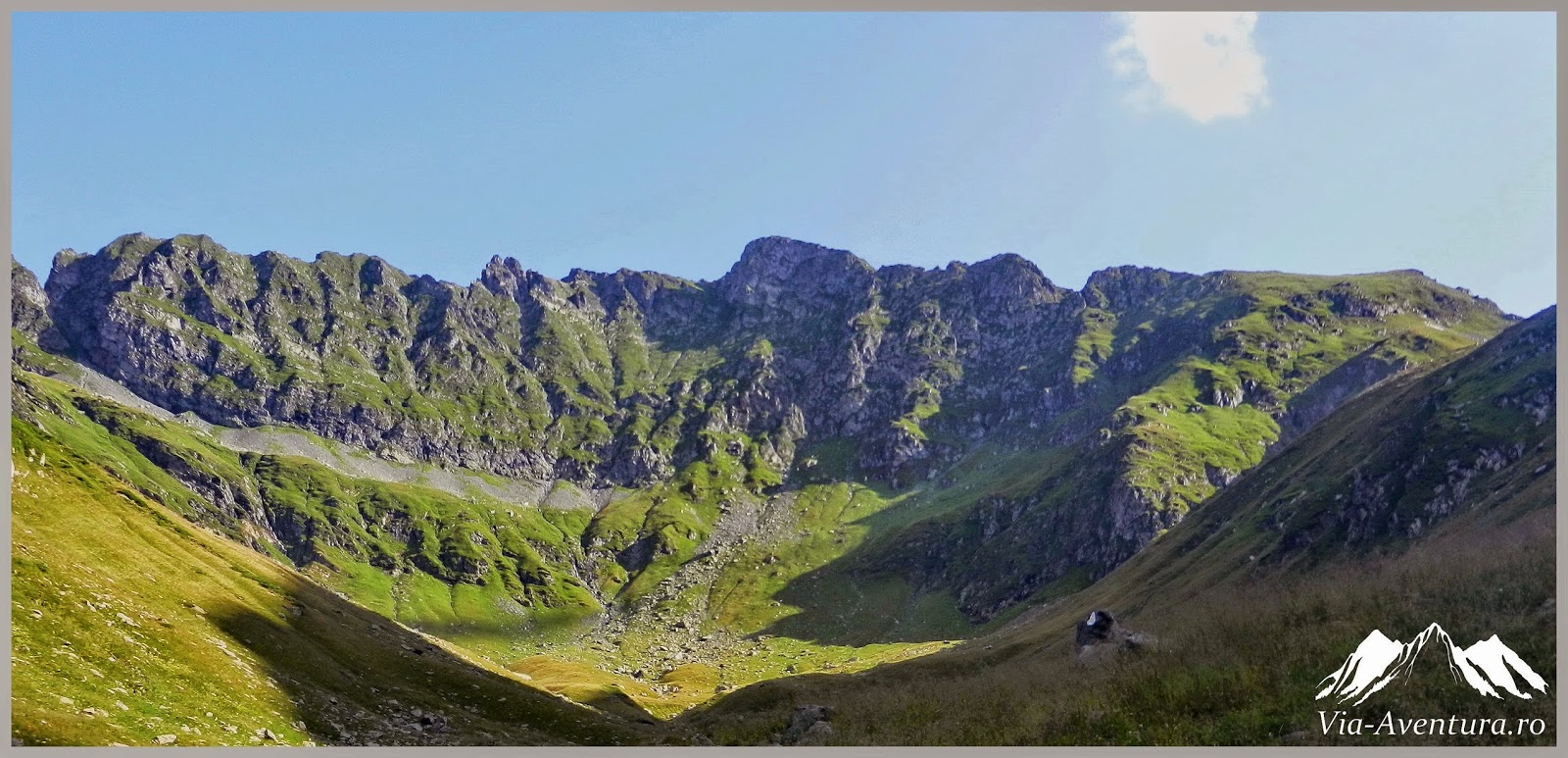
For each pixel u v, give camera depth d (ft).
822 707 225.35
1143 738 119.03
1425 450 469.98
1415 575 151.43
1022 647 363.15
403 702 187.52
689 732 238.27
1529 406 459.32
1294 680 123.24
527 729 201.46
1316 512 472.44
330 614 234.99
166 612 162.50
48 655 116.88
